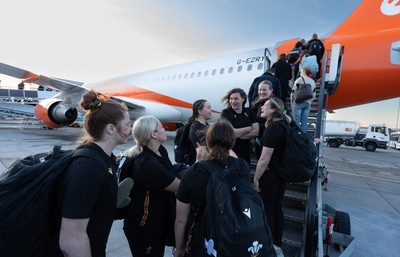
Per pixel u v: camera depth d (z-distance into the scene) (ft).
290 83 21.52
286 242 9.92
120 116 4.91
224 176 4.86
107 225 4.70
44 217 4.17
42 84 37.76
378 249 11.42
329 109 29.96
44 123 38.60
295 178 8.09
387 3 23.79
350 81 23.84
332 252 10.18
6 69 32.35
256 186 8.66
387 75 22.08
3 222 3.90
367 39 23.11
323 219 11.50
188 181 5.40
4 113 91.76
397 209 16.98
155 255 6.73
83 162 4.21
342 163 40.14
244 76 29.86
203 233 4.79
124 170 6.79
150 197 6.51
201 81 34.32
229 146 5.35
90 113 4.81
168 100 39.09
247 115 10.34
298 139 8.07
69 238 3.88
